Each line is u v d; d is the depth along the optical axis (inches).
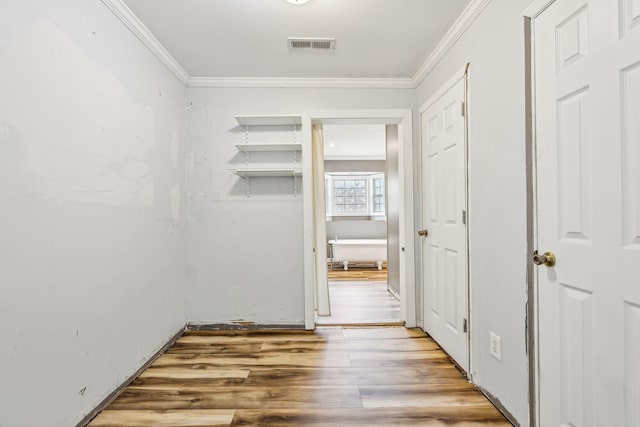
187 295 120.1
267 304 121.6
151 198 94.2
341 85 121.2
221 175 121.2
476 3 75.7
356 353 99.6
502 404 69.4
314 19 84.2
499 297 70.3
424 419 67.9
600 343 46.7
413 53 102.5
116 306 76.9
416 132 122.0
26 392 52.8
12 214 50.4
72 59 62.7
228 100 120.9
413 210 121.2
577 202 50.3
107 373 73.4
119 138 78.3
